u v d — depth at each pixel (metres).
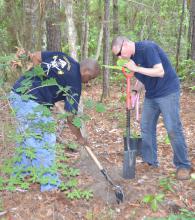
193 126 6.81
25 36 7.00
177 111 4.47
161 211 3.94
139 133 6.41
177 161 4.61
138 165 5.06
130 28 13.86
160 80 4.42
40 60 4.21
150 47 4.30
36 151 4.05
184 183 4.46
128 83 4.48
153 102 4.66
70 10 5.48
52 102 4.30
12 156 4.06
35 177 3.91
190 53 11.57
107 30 8.74
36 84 4.16
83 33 8.98
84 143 4.35
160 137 6.17
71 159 5.18
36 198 4.11
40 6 6.64
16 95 4.14
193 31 10.62
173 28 14.48
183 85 10.10
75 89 4.13
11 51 7.64
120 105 8.38
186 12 14.27
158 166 4.99
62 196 4.14
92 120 7.24
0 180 3.90
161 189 4.33
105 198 4.14
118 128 6.78
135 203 4.09
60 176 4.59
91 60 4.16
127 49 4.28
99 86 11.38
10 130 3.99
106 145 5.92
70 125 4.19
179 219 3.70
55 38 10.01
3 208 3.94
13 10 7.73
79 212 3.93
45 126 4.06
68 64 4.12
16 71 4.62
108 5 8.14
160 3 13.34
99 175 4.68
